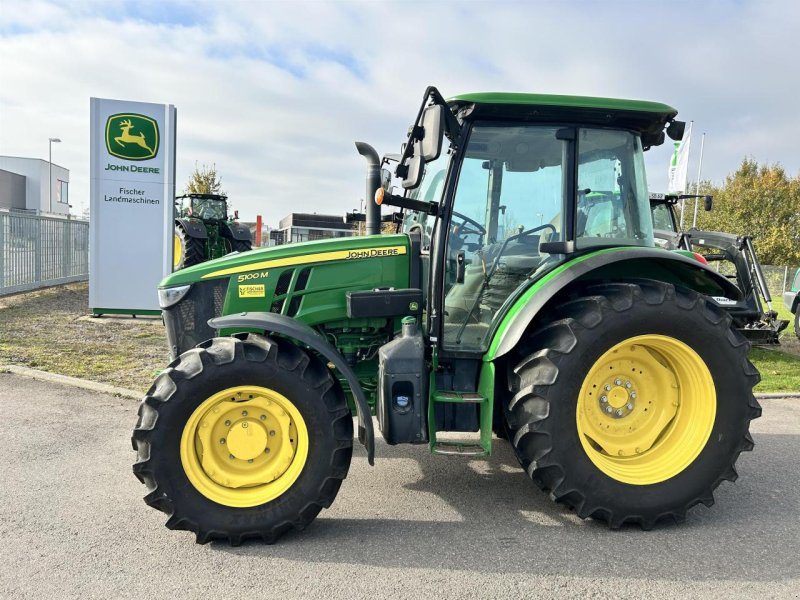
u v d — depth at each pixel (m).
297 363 3.11
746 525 3.38
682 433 3.45
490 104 3.38
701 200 29.73
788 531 3.31
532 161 3.60
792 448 4.78
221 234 14.64
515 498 3.71
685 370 3.43
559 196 3.61
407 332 3.40
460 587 2.69
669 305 3.29
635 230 3.71
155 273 9.98
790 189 28.48
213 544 3.06
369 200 4.31
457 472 4.12
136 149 9.75
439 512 3.49
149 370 6.67
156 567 2.82
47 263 14.09
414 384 3.27
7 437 4.56
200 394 3.01
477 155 3.57
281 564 2.87
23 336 8.38
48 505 3.46
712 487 3.36
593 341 3.20
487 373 3.39
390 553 2.99
